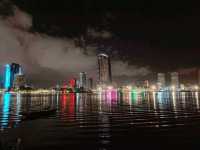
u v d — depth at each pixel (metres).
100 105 87.62
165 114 50.06
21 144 25.14
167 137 26.89
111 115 51.31
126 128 33.41
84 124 38.53
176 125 34.91
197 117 43.59
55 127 35.97
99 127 35.00
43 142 25.84
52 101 126.38
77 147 23.55
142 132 30.09
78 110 66.19
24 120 45.12
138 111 59.34
